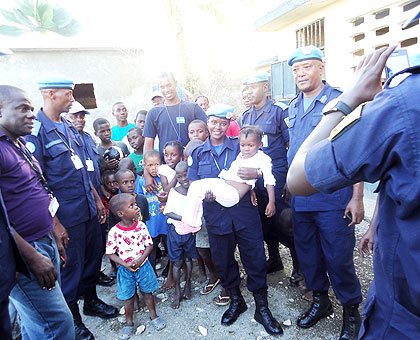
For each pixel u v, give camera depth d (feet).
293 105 7.97
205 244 9.17
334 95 7.13
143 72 29.66
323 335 7.39
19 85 26.11
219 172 8.09
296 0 16.07
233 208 7.58
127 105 29.63
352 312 7.15
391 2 12.51
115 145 13.24
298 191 3.17
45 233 5.78
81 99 19.45
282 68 21.08
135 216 8.07
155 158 9.96
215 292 9.61
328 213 6.98
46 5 25.61
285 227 9.00
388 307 2.92
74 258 7.92
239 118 11.42
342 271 6.95
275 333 7.46
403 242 2.62
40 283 5.27
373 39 13.56
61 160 7.66
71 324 5.93
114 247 7.98
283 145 9.91
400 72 2.56
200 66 30.09
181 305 9.09
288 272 10.39
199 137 10.20
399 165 2.39
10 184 5.26
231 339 7.54
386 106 2.37
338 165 2.61
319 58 7.27
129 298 8.05
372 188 14.57
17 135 5.53
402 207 2.45
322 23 17.07
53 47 26.53
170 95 10.93
